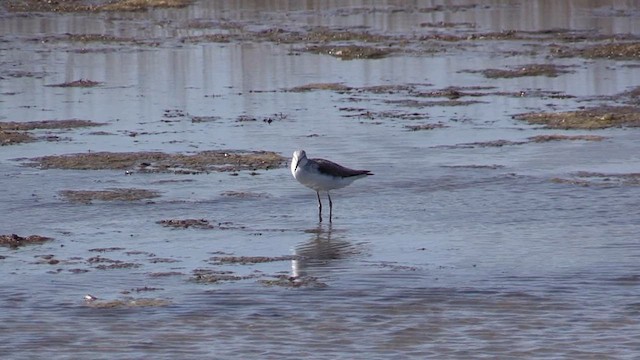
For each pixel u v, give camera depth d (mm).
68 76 30875
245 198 18344
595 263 14562
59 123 24469
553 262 14664
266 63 32719
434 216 17203
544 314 12789
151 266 14680
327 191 17109
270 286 13836
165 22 41531
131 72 31531
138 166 20547
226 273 14344
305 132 23406
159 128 24047
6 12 44125
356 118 24828
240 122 24594
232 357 11648
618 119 24016
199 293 13578
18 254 15258
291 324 12578
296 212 17562
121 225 16766
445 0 46000
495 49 34438
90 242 15852
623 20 39750
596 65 31250
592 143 22062
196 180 19547
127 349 11914
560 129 23516
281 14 43031
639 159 20641
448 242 15734
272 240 15938
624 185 18812
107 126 24297
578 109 25359
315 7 44656
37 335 12312
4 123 24359
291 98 27422
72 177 19719
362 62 32719
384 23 40344
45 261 14891
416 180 19391
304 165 16906
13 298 13453
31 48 35938
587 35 36688
